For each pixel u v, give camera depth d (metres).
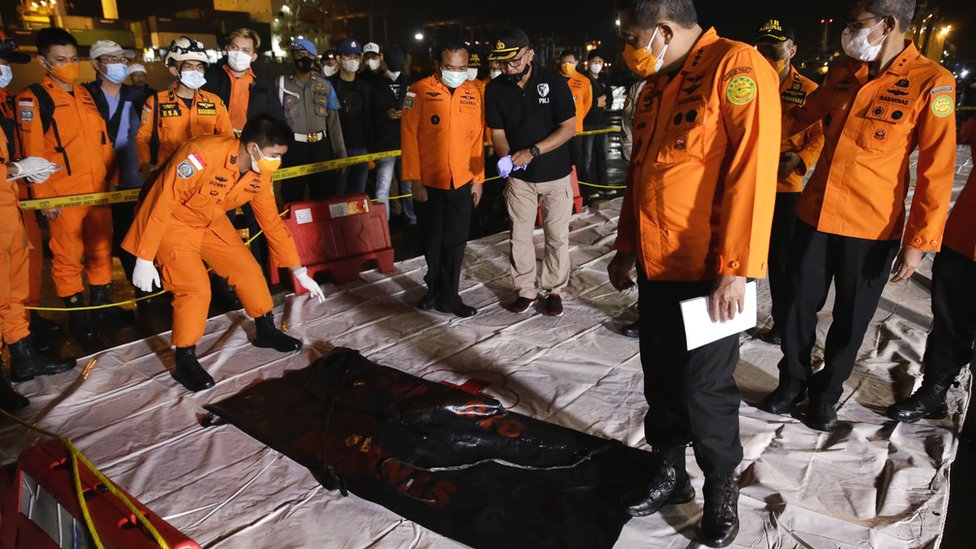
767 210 1.73
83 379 3.37
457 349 3.70
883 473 2.53
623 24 1.85
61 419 3.01
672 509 2.34
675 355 2.10
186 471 2.61
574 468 2.54
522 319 4.14
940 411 2.92
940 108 2.30
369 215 4.99
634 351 3.65
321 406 3.03
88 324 4.09
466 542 2.18
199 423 2.97
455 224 4.00
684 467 2.34
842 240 2.58
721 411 2.00
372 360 3.56
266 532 2.26
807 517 2.26
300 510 2.37
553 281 4.17
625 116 5.71
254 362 3.57
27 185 3.84
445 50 3.69
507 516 2.29
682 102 1.80
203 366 3.51
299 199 5.53
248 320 4.13
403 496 2.40
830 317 4.11
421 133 3.87
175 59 3.92
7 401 3.04
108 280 4.34
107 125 4.34
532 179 3.88
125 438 2.85
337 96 5.97
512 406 3.07
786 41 3.00
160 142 4.02
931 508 2.33
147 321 4.23
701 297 1.81
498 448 2.69
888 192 2.48
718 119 1.75
